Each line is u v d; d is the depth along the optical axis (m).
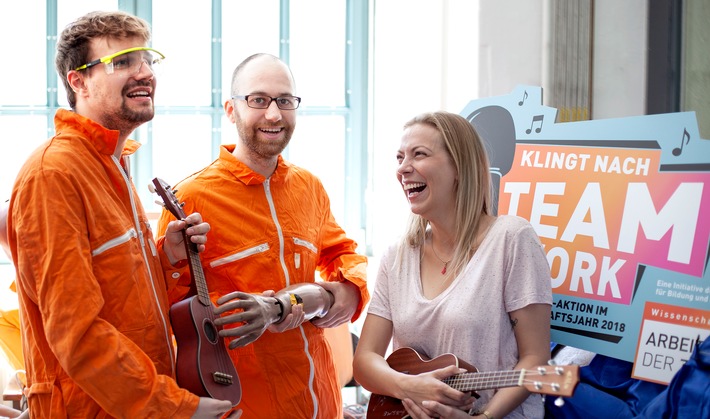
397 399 2.28
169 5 6.41
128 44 2.13
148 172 6.44
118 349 1.96
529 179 2.72
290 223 2.60
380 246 6.11
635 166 2.46
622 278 2.44
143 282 2.13
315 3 6.61
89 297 1.94
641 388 2.38
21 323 2.10
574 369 1.85
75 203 1.98
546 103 3.64
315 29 6.63
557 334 2.55
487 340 2.19
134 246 2.13
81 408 2.03
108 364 1.94
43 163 1.98
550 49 3.62
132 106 2.13
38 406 2.04
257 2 6.54
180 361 2.16
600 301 2.47
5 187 6.28
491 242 2.23
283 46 6.60
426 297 2.32
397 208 5.66
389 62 5.84
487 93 3.90
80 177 2.01
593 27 3.55
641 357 2.37
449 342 2.21
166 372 2.17
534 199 2.69
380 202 6.12
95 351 1.94
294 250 2.59
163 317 2.21
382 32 6.07
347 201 6.74
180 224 2.31
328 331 4.14
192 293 2.33
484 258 2.22
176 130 6.48
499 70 3.84
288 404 2.50
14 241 2.04
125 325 2.07
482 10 3.89
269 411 2.47
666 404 2.21
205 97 6.52
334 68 6.68
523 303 2.17
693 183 2.33
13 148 6.29
